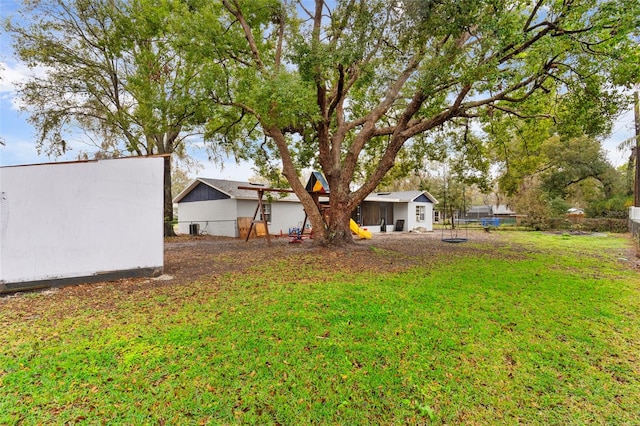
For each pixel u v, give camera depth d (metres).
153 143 15.12
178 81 12.69
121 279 6.27
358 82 8.30
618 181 24.19
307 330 3.65
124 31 12.82
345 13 7.81
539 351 3.22
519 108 9.80
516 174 17.98
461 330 3.68
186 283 5.91
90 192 6.07
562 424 2.24
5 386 2.61
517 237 16.45
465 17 6.28
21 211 5.55
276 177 12.69
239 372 2.80
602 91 7.21
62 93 12.97
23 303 4.78
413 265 7.48
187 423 2.22
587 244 12.73
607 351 3.25
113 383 2.66
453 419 2.28
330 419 2.26
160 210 6.69
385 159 9.38
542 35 6.61
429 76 6.91
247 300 4.76
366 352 3.15
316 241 9.83
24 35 12.05
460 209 31.33
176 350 3.19
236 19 9.55
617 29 5.68
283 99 6.88
